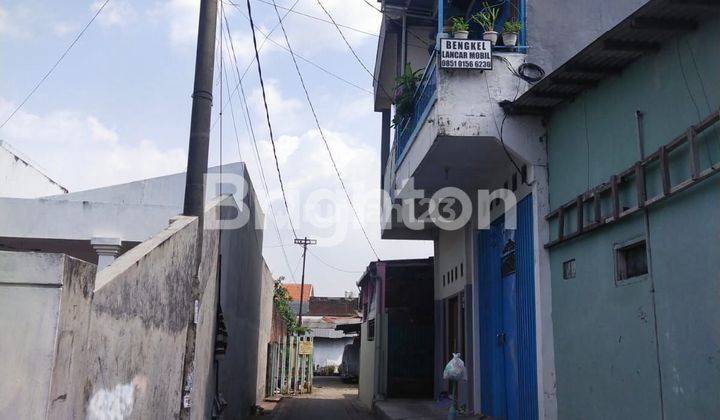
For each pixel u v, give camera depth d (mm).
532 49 8805
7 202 11945
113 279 4531
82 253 13008
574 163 7789
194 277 7336
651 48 6074
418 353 17766
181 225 6805
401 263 18266
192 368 7195
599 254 7008
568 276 7871
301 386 28828
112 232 11961
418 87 10258
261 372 20500
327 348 48344
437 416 12648
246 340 14617
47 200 12016
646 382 5965
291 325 33281
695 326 5238
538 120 8641
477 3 10977
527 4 8945
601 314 6918
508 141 8500
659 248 5809
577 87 7469
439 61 8477
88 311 3984
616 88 6844
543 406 8086
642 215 6129
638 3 8938
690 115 5539
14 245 12430
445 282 15344
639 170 6078
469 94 8508
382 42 14438
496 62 8617
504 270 10344
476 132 8414
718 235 4965
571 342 7645
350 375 37312
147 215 12047
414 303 18031
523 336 9148
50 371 3439
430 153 9305
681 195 5477
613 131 6875
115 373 4680
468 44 8477
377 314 18219
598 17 8992
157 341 5918
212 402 9562
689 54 5582
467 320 12477
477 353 12039
